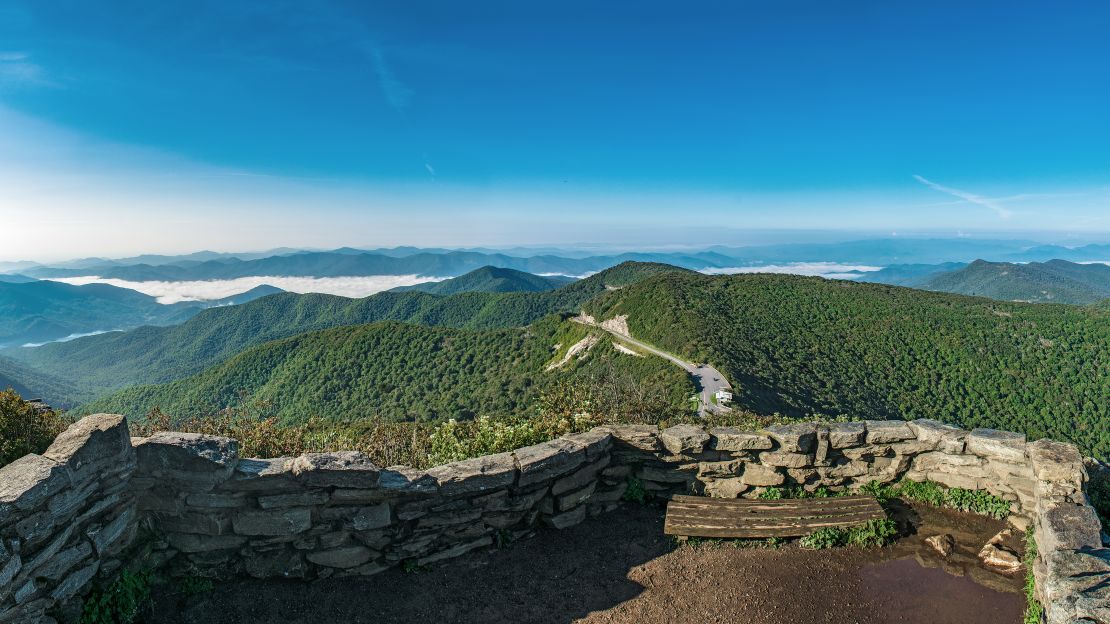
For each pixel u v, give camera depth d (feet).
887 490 22.74
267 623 15.89
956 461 21.98
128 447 15.65
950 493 21.97
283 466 16.94
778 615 16.76
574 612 16.97
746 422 33.83
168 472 16.30
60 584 13.57
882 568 18.75
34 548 12.86
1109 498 19.80
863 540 19.89
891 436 22.61
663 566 19.02
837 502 21.56
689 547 19.97
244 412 30.09
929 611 16.79
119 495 15.58
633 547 20.02
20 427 17.06
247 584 17.15
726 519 20.59
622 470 22.67
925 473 22.63
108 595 15.06
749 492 22.47
